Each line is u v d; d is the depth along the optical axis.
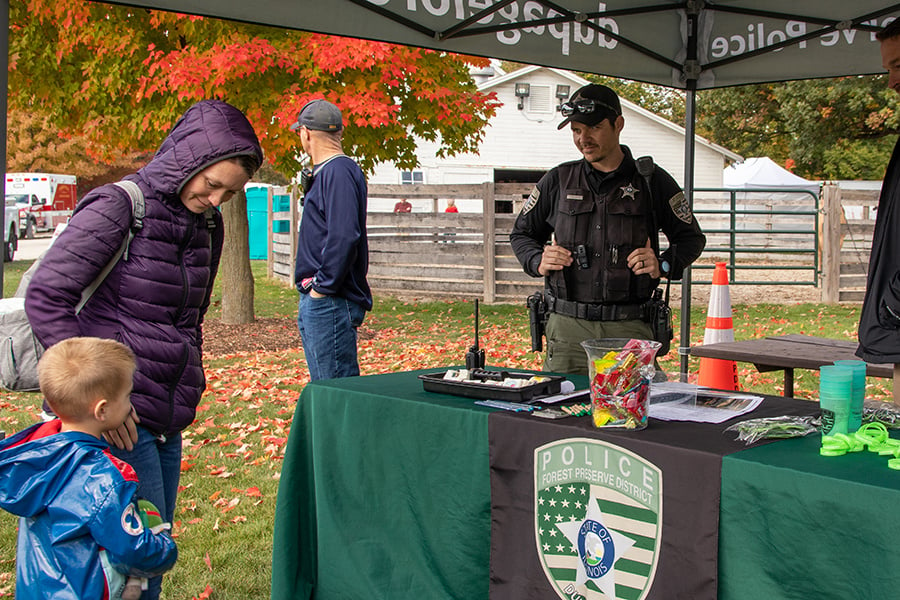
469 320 11.31
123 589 2.07
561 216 3.59
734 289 13.73
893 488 1.63
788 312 11.64
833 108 22.58
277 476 4.75
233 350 9.12
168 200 2.46
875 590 1.66
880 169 28.02
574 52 4.58
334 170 3.83
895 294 2.48
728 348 4.29
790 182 23.09
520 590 2.34
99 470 2.04
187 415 2.60
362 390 2.83
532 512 2.32
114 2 3.39
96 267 2.33
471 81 10.17
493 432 2.40
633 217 3.50
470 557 2.49
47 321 2.27
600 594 2.16
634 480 2.07
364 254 4.02
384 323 11.14
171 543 2.12
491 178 21.83
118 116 9.04
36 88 9.23
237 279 10.88
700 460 1.94
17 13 8.73
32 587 2.06
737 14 4.88
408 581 2.64
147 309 2.45
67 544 2.04
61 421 2.21
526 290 13.07
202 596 3.22
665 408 2.44
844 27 4.61
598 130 3.34
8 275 16.20
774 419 2.18
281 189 17.53
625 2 4.64
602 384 2.17
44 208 32.72
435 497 2.57
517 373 2.88
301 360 8.49
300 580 2.98
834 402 1.97
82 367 2.10
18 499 2.03
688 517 1.97
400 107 9.48
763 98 24.61
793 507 1.78
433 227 13.59
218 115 2.46
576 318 3.59
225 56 7.68
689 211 3.63
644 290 3.56
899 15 4.53
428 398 2.67
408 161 10.55
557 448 2.25
